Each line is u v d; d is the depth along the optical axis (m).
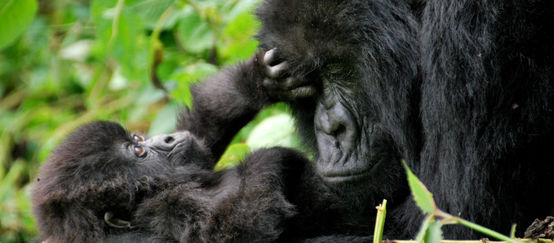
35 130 17.84
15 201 14.55
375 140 8.48
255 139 11.81
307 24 8.20
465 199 7.78
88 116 16.30
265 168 9.20
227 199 9.12
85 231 9.39
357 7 8.11
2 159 17.05
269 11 8.55
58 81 18.23
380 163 8.56
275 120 11.90
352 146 8.48
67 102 18.31
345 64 8.25
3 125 18.00
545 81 7.25
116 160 9.71
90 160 9.63
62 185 9.49
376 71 8.15
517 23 7.16
